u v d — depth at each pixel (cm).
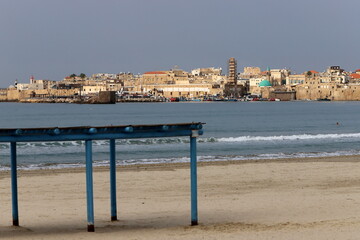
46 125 16800
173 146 8212
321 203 3431
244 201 3572
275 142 9006
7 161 6412
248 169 5172
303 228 2608
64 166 5778
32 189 4116
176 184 4328
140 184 4334
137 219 3041
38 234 2648
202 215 3120
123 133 2577
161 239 2469
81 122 18700
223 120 19112
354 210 3162
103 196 3825
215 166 5416
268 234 2500
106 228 2791
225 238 2442
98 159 6588
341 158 6172
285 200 3581
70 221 2997
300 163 5619
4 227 2831
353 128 13812
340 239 2362
